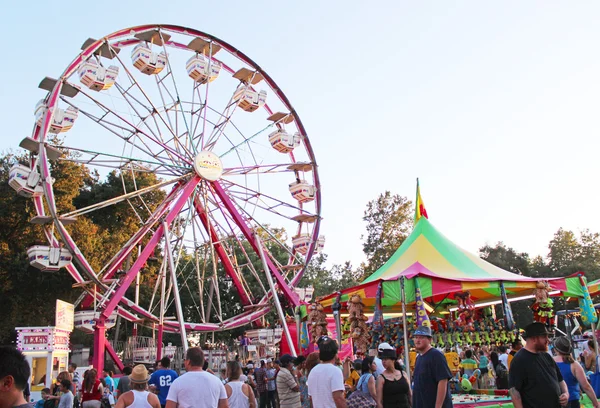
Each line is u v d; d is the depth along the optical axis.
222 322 28.73
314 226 30.22
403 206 59.72
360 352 14.82
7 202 34.09
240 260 50.34
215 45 27.59
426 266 16.20
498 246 60.41
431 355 6.63
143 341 28.00
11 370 3.05
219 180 26.48
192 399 6.28
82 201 42.66
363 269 60.81
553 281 15.47
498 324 18.78
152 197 43.91
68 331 21.91
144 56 24.78
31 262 21.45
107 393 16.39
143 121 25.42
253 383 18.55
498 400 12.98
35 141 21.95
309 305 18.22
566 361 7.18
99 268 37.12
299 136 30.16
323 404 6.97
